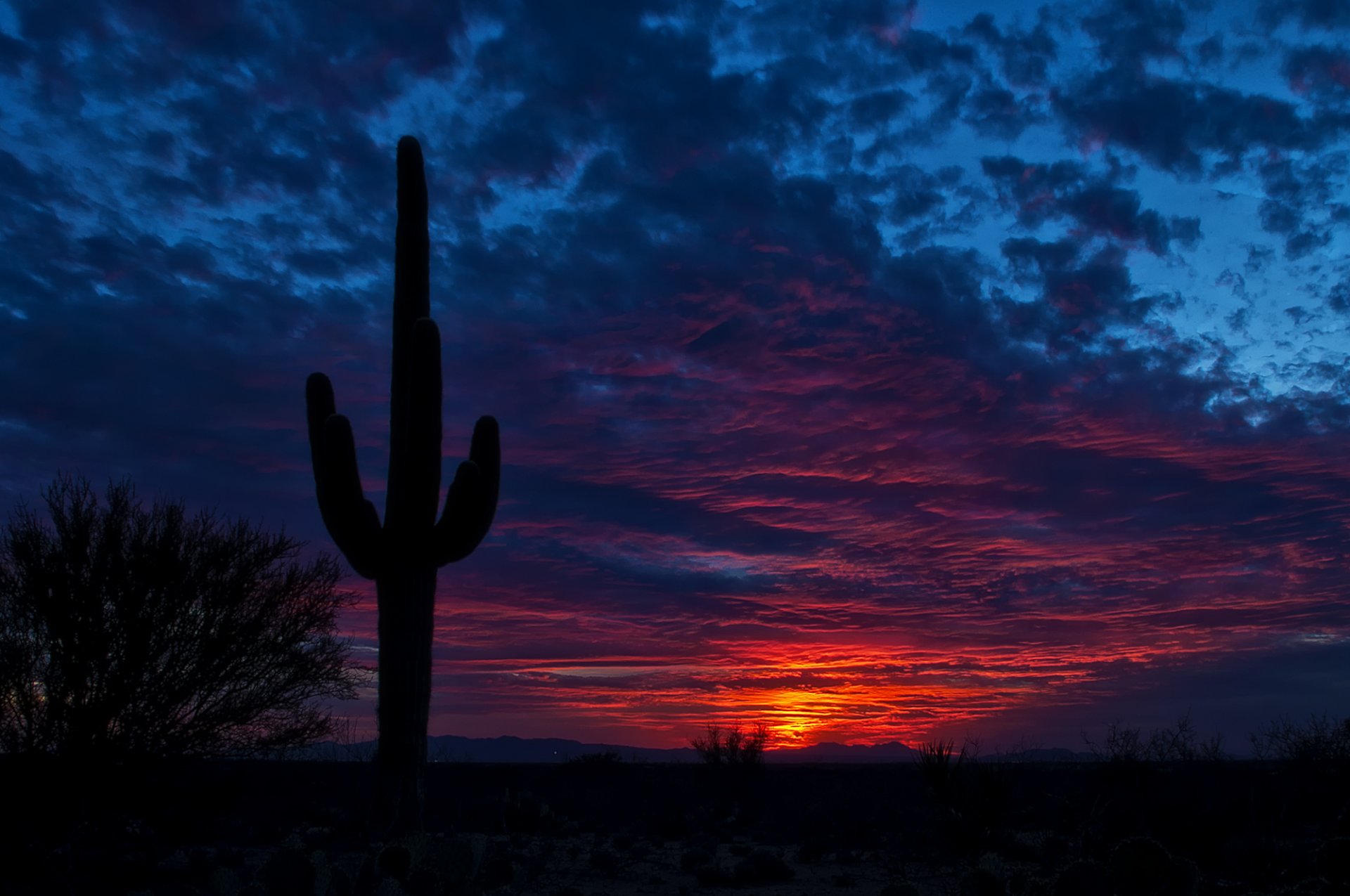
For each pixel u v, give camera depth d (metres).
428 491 12.27
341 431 12.26
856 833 13.93
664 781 23.73
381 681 12.25
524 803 15.33
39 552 10.43
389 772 11.95
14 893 8.37
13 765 9.91
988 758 12.27
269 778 14.00
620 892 9.99
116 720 10.52
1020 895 5.73
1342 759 13.82
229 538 11.44
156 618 10.68
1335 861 4.68
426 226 14.15
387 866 5.28
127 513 10.98
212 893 5.04
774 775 26.59
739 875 10.85
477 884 5.72
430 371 12.37
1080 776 17.28
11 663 10.02
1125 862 4.85
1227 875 8.77
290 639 11.70
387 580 12.40
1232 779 14.17
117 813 10.62
